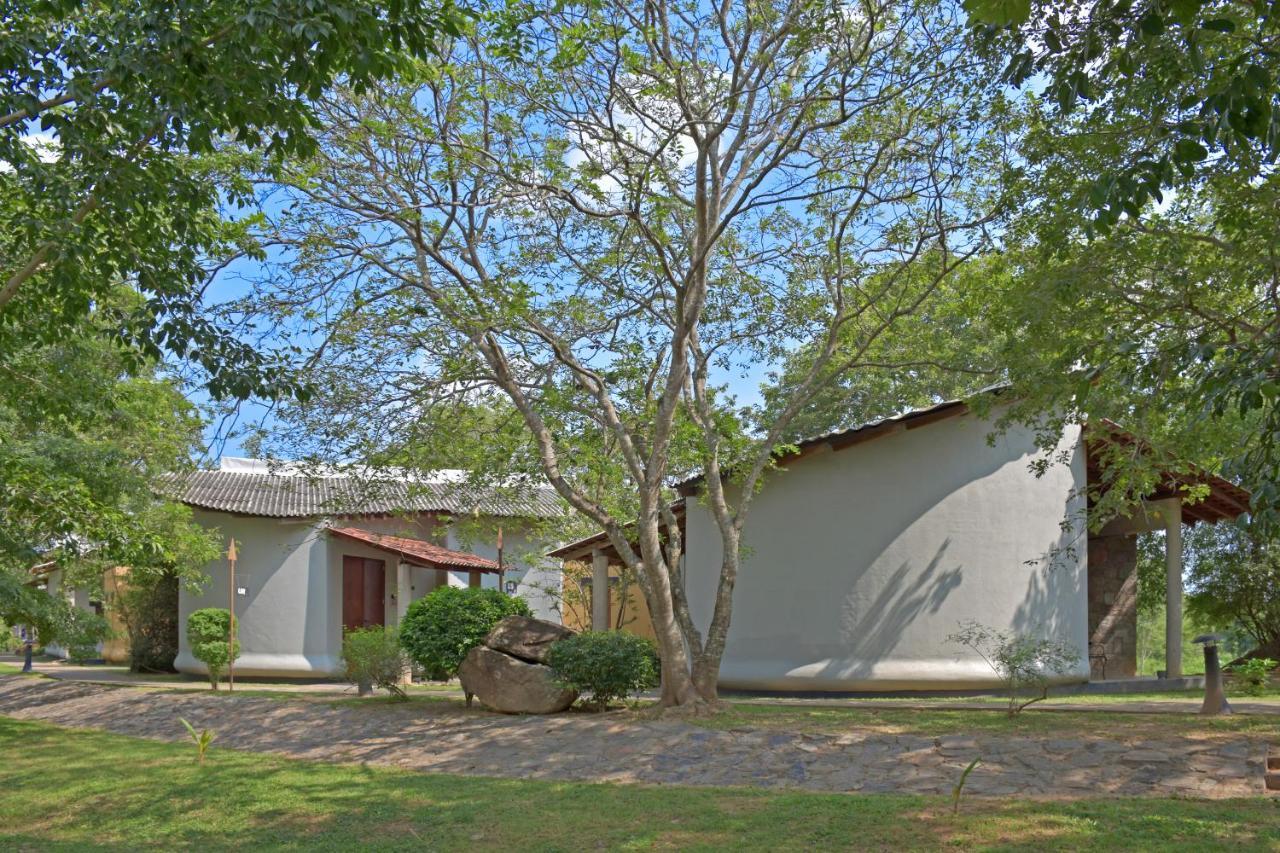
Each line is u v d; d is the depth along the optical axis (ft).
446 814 33.32
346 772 40.78
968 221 45.93
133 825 35.04
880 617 54.24
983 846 26.63
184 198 33.76
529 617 52.60
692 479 55.62
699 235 43.39
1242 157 33.06
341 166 44.52
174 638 81.56
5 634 80.89
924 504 54.70
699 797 33.86
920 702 50.60
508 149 44.93
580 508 47.55
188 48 27.55
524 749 42.60
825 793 33.88
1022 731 38.96
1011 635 54.39
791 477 56.08
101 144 31.32
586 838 29.91
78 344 46.50
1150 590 88.74
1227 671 64.85
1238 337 38.78
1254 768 32.63
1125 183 21.07
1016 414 43.98
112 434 61.93
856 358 48.01
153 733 54.24
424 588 80.48
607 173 43.47
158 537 40.45
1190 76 29.68
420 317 44.16
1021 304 39.68
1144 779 32.68
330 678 74.08
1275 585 74.18
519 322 44.06
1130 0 20.81
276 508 74.49
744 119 43.80
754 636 55.88
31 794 39.70
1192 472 51.52
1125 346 29.22
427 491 51.67
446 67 42.78
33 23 30.81
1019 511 55.67
